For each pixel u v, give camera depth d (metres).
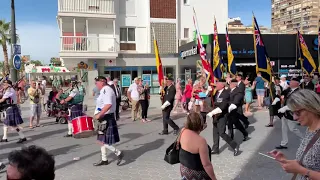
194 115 3.59
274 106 10.19
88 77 24.72
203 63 11.76
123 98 18.38
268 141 8.57
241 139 8.90
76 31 27.00
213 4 28.33
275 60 21.86
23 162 1.72
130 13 26.19
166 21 26.72
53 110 12.68
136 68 25.91
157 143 8.63
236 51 21.22
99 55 24.03
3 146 8.58
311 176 2.17
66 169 6.41
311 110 2.30
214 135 7.35
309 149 2.26
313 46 22.77
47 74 45.25
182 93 15.79
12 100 8.94
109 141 6.56
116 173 6.11
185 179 3.47
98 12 24.08
